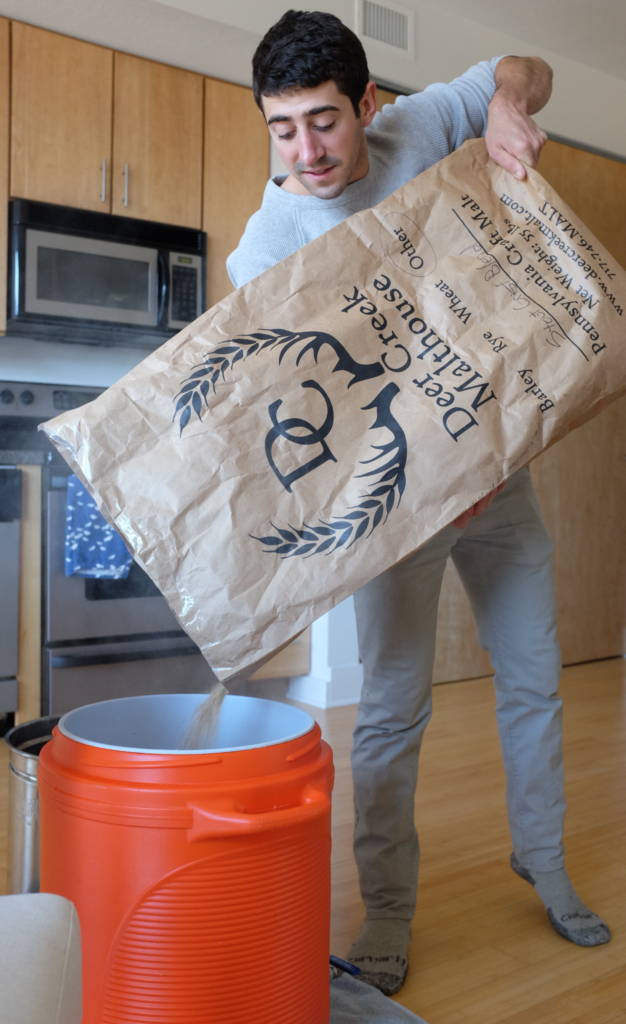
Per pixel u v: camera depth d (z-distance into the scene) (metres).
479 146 1.11
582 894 1.49
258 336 0.91
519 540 1.35
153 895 0.80
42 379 2.94
